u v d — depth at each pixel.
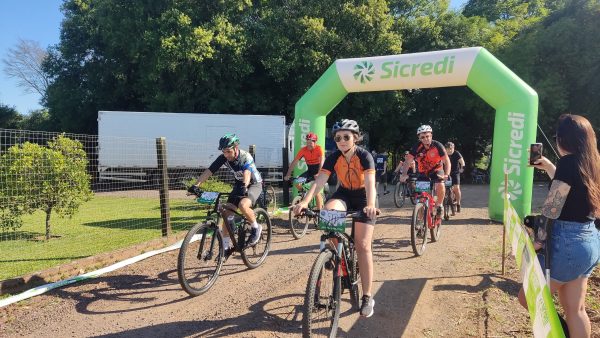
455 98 23.09
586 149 2.68
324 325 3.74
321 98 10.38
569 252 2.68
